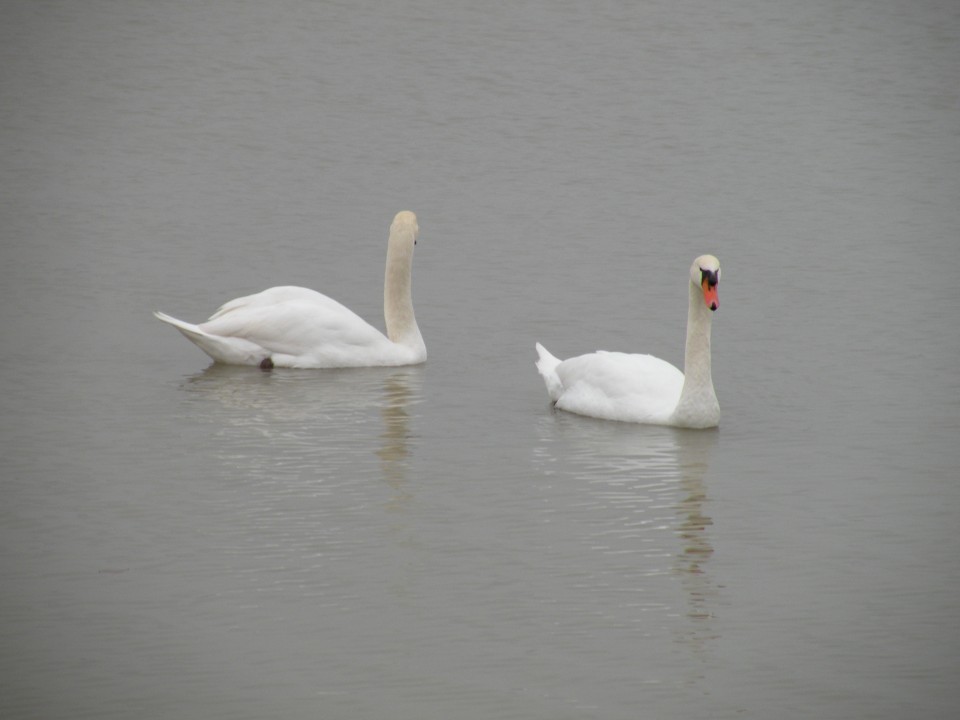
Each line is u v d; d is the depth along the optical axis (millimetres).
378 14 46688
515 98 39219
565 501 16594
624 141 35938
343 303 25359
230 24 45969
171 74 41500
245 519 16031
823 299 25031
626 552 15273
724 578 14719
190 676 12781
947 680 12859
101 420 19297
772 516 16234
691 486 17062
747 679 12844
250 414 19688
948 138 36156
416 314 24500
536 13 46594
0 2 47438
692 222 29812
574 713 12273
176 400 20266
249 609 13969
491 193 31875
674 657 13195
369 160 34406
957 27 45188
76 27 45594
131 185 32594
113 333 23469
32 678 12727
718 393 20531
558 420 19562
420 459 17938
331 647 13281
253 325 22016
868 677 12906
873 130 36781
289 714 12211
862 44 43844
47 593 14250
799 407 19891
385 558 15070
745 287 25734
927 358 21938
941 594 14422
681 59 42531
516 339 23250
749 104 38844
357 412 19844
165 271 26828
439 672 12883
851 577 14773
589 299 25109
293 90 40031
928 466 17703
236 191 32188
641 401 19422
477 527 15859
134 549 15234
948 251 27906
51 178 33031
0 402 19953
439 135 36344
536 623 13766
